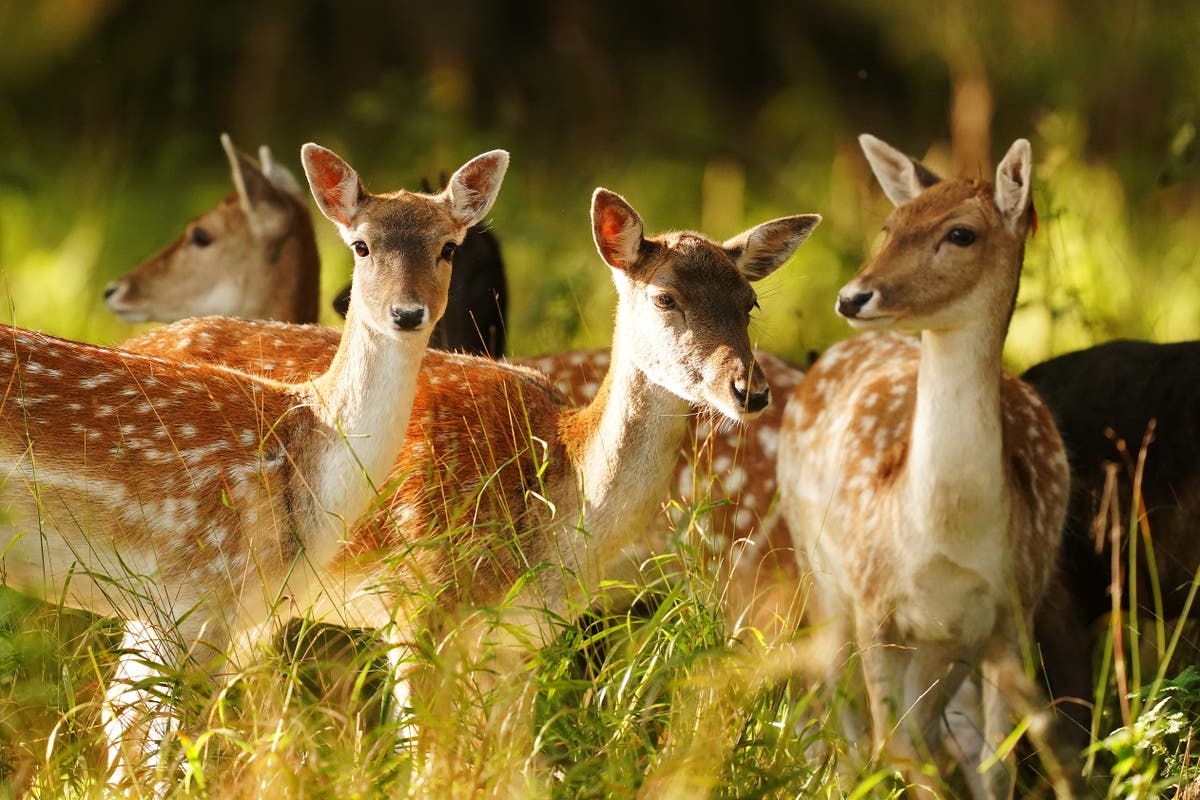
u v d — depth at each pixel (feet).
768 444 41.27
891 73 98.78
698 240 33.27
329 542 31.83
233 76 97.66
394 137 80.23
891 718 32.01
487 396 34.65
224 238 49.47
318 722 28.71
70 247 68.23
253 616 31.65
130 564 31.04
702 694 28.63
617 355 33.32
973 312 33.19
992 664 34.86
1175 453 38.17
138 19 98.37
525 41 103.91
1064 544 38.27
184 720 28.25
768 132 97.55
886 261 33.42
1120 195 70.59
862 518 35.65
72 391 31.04
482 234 44.32
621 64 102.47
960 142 82.58
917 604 34.63
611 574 35.47
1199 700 31.50
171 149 83.87
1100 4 86.53
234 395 32.24
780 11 103.14
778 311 61.31
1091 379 40.14
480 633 31.96
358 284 32.12
